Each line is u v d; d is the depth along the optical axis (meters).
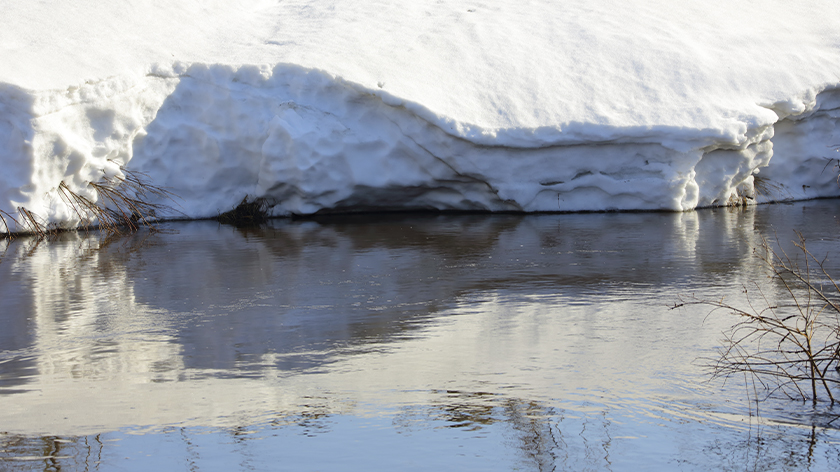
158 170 12.62
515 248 10.07
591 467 4.18
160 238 11.18
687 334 6.29
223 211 12.98
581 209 13.06
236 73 12.53
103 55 12.29
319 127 12.40
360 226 12.05
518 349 6.01
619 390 5.13
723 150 13.02
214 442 4.50
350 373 5.55
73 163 11.36
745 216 12.53
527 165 12.52
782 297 7.42
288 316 7.07
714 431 4.52
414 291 7.94
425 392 5.17
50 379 5.51
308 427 4.68
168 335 6.54
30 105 10.78
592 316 6.91
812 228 11.30
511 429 4.61
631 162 12.73
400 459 4.30
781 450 4.29
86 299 7.75
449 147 12.09
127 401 5.08
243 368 5.68
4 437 4.56
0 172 10.99
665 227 11.50
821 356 5.53
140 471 4.18
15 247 10.52
